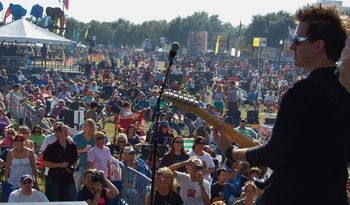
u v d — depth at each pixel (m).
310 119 2.49
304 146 2.51
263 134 21.53
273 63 80.75
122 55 95.56
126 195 11.88
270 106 38.66
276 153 2.53
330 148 2.51
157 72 50.00
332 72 2.62
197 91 38.56
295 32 2.75
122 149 13.73
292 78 54.03
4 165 12.98
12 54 49.41
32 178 11.16
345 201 2.58
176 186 9.10
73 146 11.72
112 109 27.59
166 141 14.95
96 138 11.92
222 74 61.16
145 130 22.34
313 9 2.71
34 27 39.91
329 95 2.52
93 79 40.50
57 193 11.52
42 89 30.34
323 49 2.65
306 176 2.51
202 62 72.75
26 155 12.12
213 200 10.80
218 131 3.27
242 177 10.99
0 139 18.75
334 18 2.67
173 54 4.01
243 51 89.81
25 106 24.08
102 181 10.12
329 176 2.51
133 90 34.06
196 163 10.17
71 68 58.75
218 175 11.10
